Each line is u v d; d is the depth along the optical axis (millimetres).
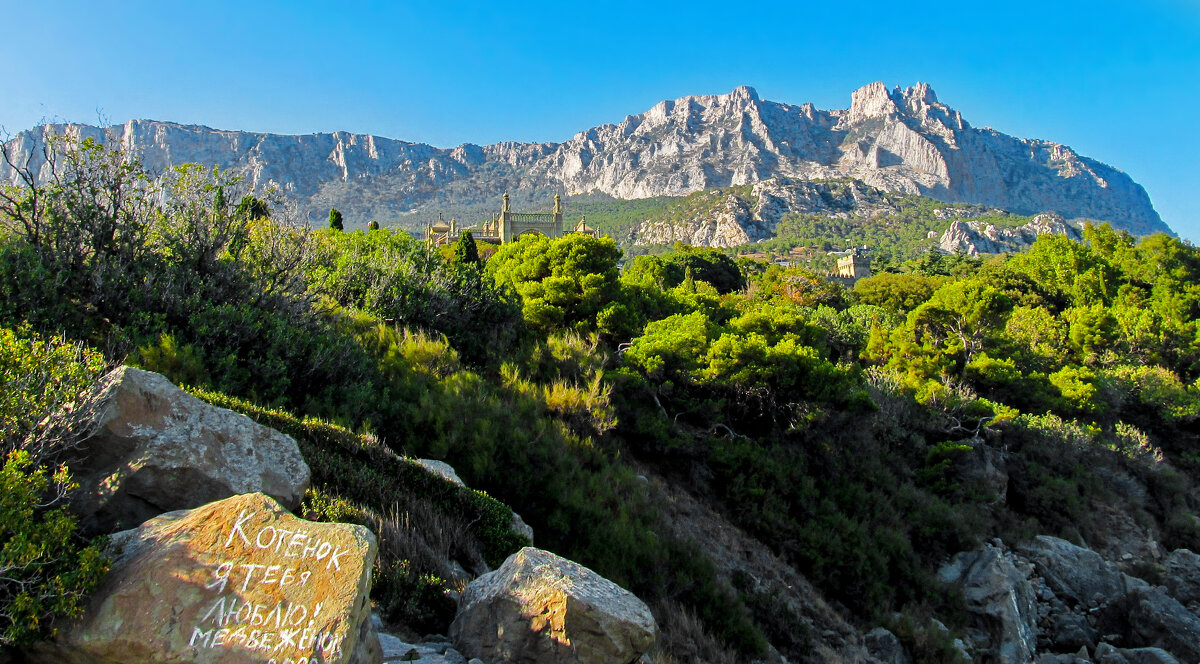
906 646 17719
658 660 8664
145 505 5863
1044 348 41875
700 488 19547
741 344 22578
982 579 21031
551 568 6727
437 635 6996
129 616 4371
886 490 23547
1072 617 22219
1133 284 64062
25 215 12383
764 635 14562
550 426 16297
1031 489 27906
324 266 20547
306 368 13336
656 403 21922
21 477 4742
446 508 10258
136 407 6152
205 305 12805
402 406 14102
